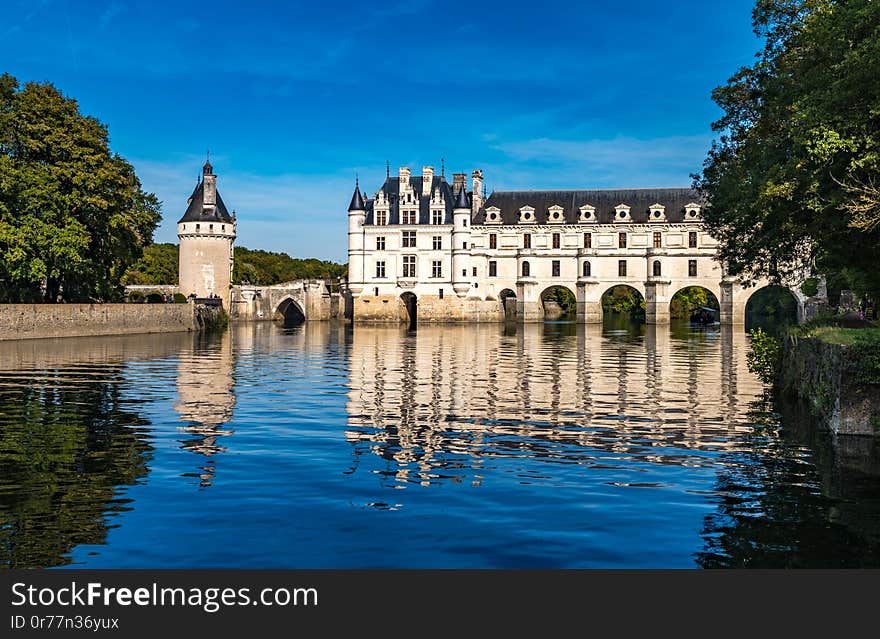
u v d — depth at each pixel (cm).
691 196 10962
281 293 12144
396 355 4891
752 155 3284
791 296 9831
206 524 1269
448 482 1528
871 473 1603
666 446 1872
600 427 2133
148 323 7544
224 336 7406
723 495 1443
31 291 6662
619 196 11256
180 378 3381
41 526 1257
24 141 6044
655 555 1148
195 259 11344
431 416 2333
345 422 2220
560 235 11219
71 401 2623
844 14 2400
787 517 1315
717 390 2956
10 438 1959
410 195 11412
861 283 3080
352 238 11456
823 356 2172
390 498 1414
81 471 1611
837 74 2391
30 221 5922
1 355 4566
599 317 11119
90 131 6456
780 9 3278
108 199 6506
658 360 4450
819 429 2089
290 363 4241
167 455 1766
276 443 1909
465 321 11281
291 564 1111
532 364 4181
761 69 3356
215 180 11569
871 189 2173
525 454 1781
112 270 7731
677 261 10750
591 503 1387
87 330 6675
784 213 2659
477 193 11800
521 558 1133
